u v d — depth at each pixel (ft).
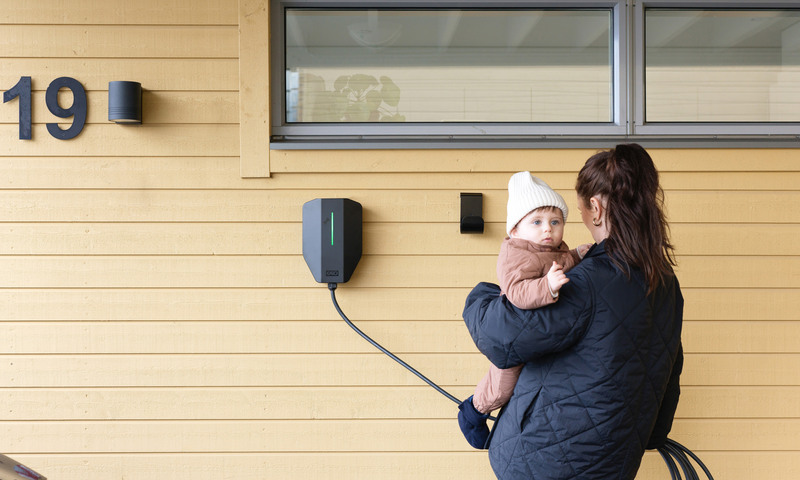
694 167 7.82
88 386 7.82
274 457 7.88
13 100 7.76
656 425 5.74
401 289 7.89
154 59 7.78
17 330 7.79
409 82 8.02
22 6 7.73
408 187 7.84
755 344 7.91
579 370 4.78
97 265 7.82
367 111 8.02
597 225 5.23
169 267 7.84
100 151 7.79
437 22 7.99
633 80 7.93
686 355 7.91
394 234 7.86
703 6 7.98
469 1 7.90
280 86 7.91
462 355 7.91
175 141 7.80
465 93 8.02
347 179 7.84
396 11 7.98
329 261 7.54
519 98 8.02
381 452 7.90
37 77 7.77
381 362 7.90
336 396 7.89
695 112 8.07
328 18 7.98
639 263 4.82
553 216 5.17
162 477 7.85
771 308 7.89
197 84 7.80
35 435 7.79
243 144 7.76
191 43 7.79
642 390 4.87
